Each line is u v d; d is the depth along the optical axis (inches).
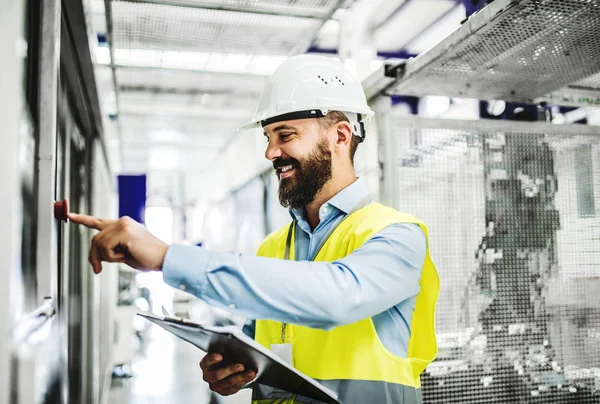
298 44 161.2
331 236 48.2
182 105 318.7
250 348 32.4
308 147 48.3
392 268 39.4
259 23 143.0
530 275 96.2
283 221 225.0
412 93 93.0
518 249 96.3
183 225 733.9
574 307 98.4
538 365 95.0
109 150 185.5
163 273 33.8
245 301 34.3
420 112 181.6
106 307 214.8
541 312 96.0
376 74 88.8
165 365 289.9
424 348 48.3
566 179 100.2
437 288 46.8
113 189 296.7
